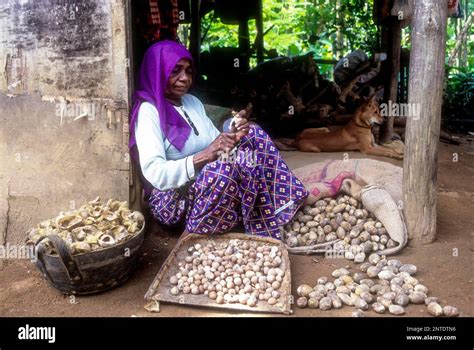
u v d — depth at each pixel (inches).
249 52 327.0
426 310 112.0
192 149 135.9
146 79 133.5
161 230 146.0
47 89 136.0
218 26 428.5
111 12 131.1
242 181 128.0
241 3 324.5
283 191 138.4
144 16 156.5
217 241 133.2
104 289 119.6
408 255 135.0
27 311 113.4
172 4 167.8
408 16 194.4
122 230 119.6
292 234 139.9
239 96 262.7
